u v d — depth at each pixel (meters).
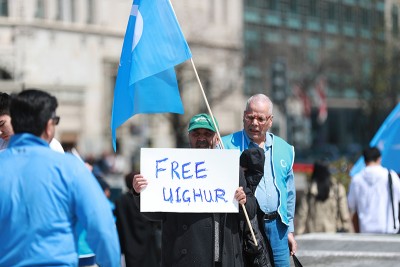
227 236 12.82
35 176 9.87
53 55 94.56
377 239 15.79
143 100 14.30
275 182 14.21
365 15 122.75
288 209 14.61
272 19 122.19
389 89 99.56
